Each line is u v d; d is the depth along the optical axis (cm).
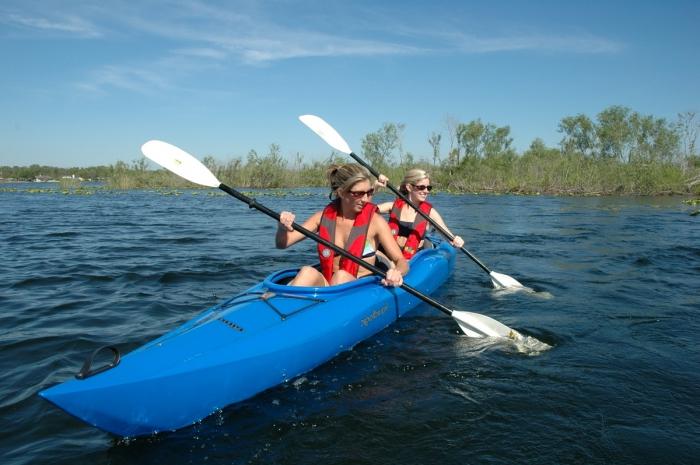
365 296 342
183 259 661
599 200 2039
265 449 212
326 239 358
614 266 623
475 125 3175
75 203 1914
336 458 205
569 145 3597
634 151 2922
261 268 601
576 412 241
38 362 302
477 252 739
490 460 203
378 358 310
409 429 227
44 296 462
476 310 425
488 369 294
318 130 550
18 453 208
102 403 205
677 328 370
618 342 340
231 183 3459
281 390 264
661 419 234
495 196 2381
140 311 412
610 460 202
